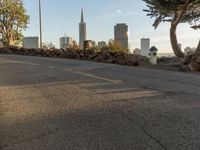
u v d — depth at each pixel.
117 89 11.55
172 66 21.45
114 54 23.50
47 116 8.27
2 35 42.72
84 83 13.01
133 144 6.22
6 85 12.98
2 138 6.81
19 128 7.41
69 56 27.38
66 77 14.76
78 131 7.06
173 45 26.17
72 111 8.67
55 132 7.05
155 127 7.14
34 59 25.44
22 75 15.70
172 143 6.21
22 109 9.05
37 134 6.97
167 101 9.53
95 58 24.64
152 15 25.92
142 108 8.76
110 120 7.75
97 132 6.95
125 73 16.22
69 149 6.11
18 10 42.78
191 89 11.51
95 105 9.23
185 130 6.90
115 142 6.36
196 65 19.33
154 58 23.81
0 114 8.60
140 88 11.70
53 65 20.23
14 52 35.31
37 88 12.16
